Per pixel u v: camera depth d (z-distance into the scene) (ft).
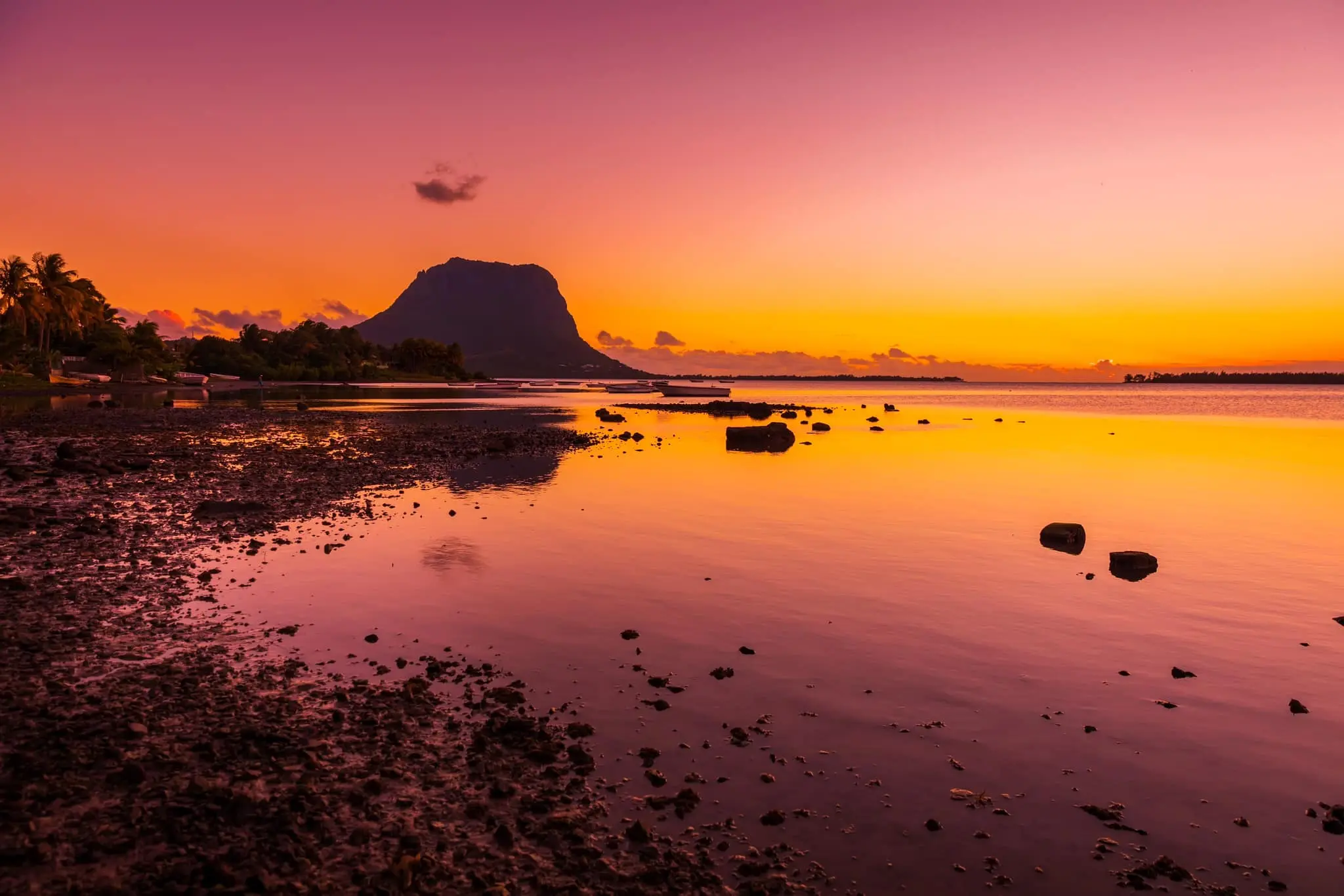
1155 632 38.50
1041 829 21.57
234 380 510.17
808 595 44.16
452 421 195.62
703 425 194.29
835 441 150.61
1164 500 80.07
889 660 34.27
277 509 67.31
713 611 40.81
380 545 54.44
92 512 63.98
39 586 41.88
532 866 19.15
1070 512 72.02
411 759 24.30
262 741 24.88
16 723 25.27
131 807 20.52
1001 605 42.57
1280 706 29.84
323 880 18.15
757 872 19.29
